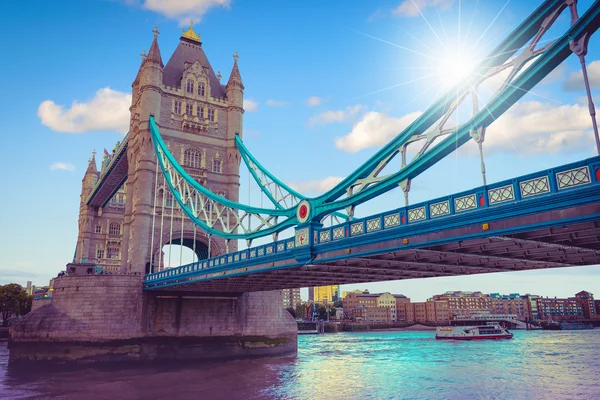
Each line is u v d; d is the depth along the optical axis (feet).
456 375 141.90
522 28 49.01
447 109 58.95
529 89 48.06
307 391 107.14
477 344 283.38
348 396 102.89
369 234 66.59
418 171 61.26
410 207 60.75
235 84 210.59
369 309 607.37
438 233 56.34
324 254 76.64
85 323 149.28
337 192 76.43
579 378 136.36
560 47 43.91
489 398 105.29
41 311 152.97
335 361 178.29
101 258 274.98
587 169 40.93
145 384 113.29
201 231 187.93
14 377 124.98
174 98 196.65
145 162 180.75
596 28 41.50
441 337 348.59
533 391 114.62
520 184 46.96
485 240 55.83
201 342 161.17
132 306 154.40
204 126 199.21
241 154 191.62
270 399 97.40
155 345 154.61
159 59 193.67
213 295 165.48
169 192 185.57
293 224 89.35
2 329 270.05
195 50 217.36
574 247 55.01
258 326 172.35
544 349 242.17
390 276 96.12
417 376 138.72
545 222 44.42
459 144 56.18
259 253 94.79
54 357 145.79
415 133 62.64
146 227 175.73
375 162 68.80
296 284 123.85
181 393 102.99
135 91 209.26
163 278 141.08
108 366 144.46
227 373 131.34
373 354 214.07
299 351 231.09
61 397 98.99
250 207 112.47
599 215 40.19
